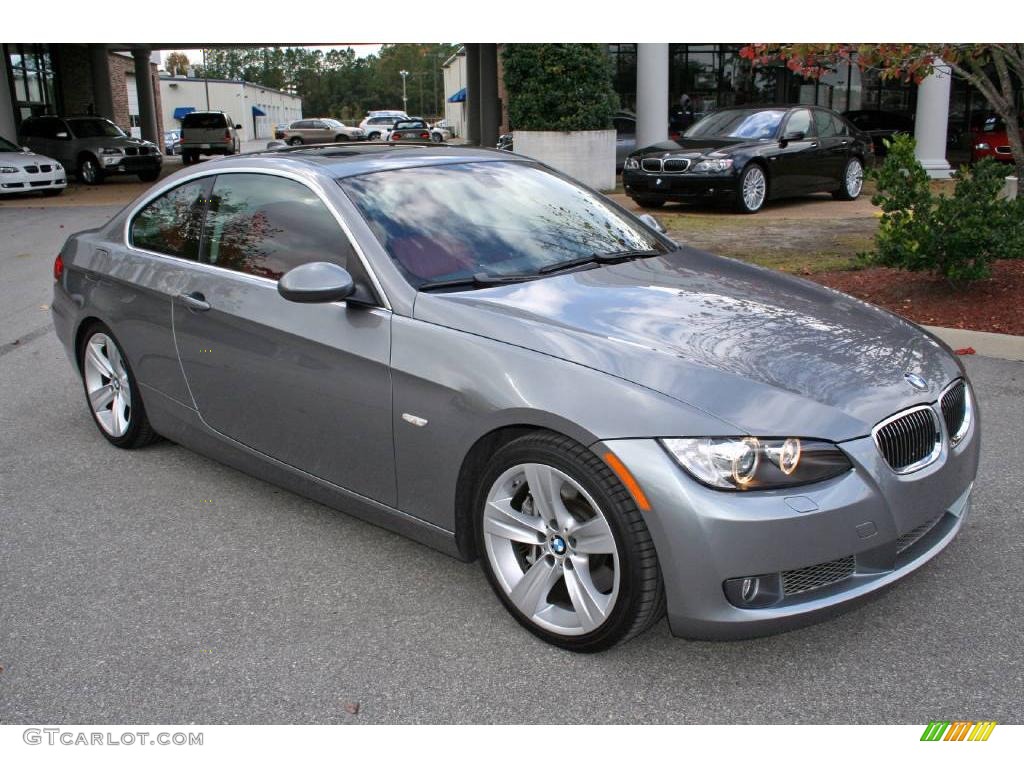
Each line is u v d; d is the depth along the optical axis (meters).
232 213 4.12
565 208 4.18
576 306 3.31
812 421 2.76
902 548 2.98
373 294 3.46
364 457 3.50
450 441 3.16
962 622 3.18
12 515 4.18
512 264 3.65
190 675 2.98
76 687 2.94
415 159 4.15
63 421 5.43
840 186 15.75
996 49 7.45
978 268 7.10
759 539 2.65
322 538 3.93
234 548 3.85
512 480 3.11
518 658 3.05
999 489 4.18
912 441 2.96
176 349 4.25
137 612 3.36
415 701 2.84
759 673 2.95
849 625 3.19
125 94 42.59
